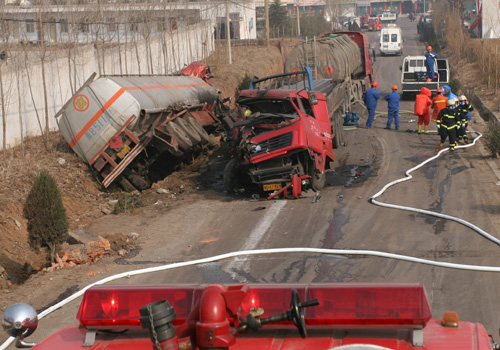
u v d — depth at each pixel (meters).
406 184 15.89
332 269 9.95
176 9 42.66
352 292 2.88
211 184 17.66
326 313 2.89
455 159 18.67
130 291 3.08
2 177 15.42
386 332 2.90
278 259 10.62
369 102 24.95
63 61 22.77
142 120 17.12
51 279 10.30
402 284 2.89
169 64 35.78
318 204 14.35
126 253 11.55
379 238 11.51
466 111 20.64
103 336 3.12
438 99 23.41
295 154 15.30
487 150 19.66
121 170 16.72
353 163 18.86
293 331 2.93
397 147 20.95
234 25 65.69
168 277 10.05
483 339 2.87
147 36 30.59
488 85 34.59
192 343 2.41
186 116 19.52
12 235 12.50
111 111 16.62
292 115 15.55
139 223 13.72
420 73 32.44
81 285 9.95
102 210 15.11
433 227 12.05
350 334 2.89
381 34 57.53
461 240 11.15
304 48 25.23
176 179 18.52
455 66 46.59
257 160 14.95
